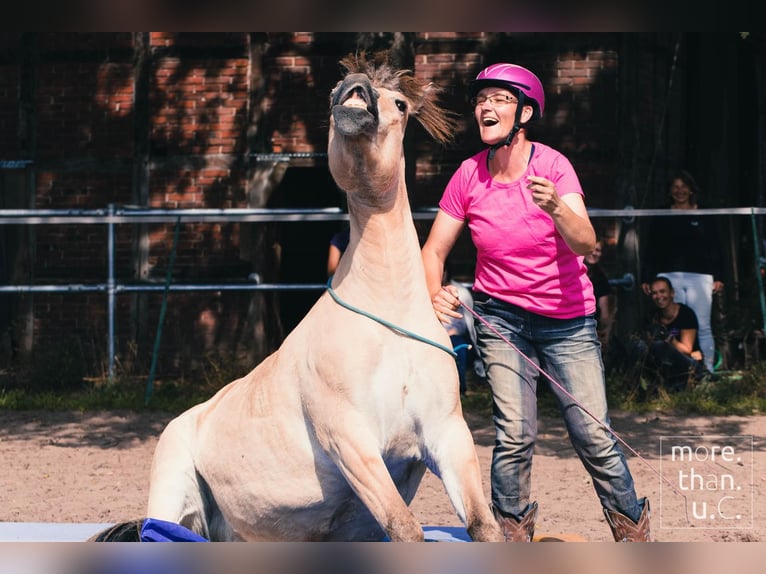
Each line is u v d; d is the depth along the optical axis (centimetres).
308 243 1806
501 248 492
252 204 1541
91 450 1008
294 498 414
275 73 1545
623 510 492
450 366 402
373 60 409
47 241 1576
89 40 1571
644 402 1230
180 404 1247
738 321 1366
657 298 1337
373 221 397
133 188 1561
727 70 1614
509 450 492
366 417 390
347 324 395
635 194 1502
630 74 1502
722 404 1227
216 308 1538
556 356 492
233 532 446
